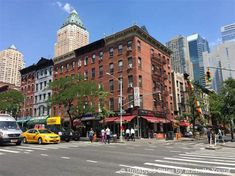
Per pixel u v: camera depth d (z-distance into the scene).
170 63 56.16
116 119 41.72
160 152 16.55
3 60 109.75
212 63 61.25
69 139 33.03
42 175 8.27
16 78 112.31
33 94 63.56
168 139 38.03
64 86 39.44
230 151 18.00
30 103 63.84
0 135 20.34
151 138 42.12
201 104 49.53
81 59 52.88
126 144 27.12
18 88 77.69
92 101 39.41
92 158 12.73
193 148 20.75
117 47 46.59
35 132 25.38
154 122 42.78
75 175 8.22
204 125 61.91
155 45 50.66
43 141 24.12
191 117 48.66
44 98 59.84
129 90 42.84
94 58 50.44
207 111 63.72
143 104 43.00
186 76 62.97
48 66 60.53
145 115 42.56
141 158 12.84
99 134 44.38
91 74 50.06
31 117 62.03
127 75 43.81
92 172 8.73
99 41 49.19
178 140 37.16
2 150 16.97
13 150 17.03
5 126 21.42
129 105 42.19
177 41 132.75
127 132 35.72
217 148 20.19
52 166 10.07
